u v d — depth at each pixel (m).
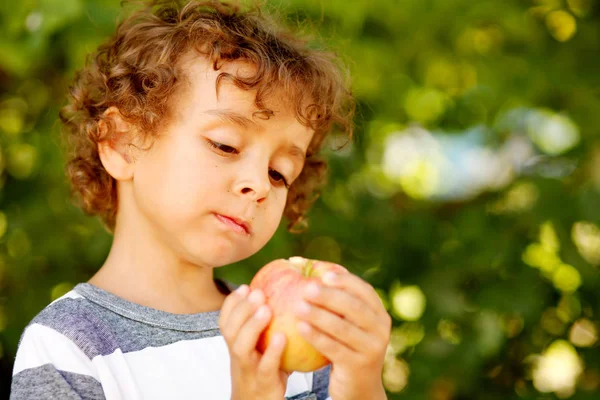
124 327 1.62
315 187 2.64
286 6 2.59
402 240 3.26
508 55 3.28
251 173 1.61
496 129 3.35
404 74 3.30
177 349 1.64
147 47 1.87
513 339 3.16
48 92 3.08
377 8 2.98
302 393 1.78
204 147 1.62
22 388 1.48
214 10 2.03
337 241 3.24
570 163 3.18
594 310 3.14
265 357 1.29
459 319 3.02
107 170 1.78
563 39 3.25
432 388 3.03
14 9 2.46
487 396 3.13
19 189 3.02
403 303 3.23
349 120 2.44
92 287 1.67
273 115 1.65
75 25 2.58
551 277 3.14
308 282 1.35
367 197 3.31
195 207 1.60
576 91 3.20
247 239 1.63
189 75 1.69
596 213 2.98
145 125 1.67
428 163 3.55
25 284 3.02
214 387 1.62
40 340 1.52
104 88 2.01
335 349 1.30
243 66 1.71
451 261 3.15
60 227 2.96
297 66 1.84
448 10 3.05
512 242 3.09
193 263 1.73
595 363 3.16
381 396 1.38
